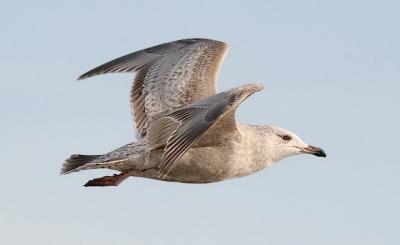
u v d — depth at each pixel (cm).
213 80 1527
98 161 1417
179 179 1449
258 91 1241
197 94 1503
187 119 1233
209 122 1204
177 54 1570
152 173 1423
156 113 1509
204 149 1430
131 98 1551
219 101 1237
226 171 1455
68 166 1449
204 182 1466
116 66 1584
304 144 1573
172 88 1518
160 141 1318
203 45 1573
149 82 1545
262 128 1533
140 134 1510
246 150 1473
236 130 1432
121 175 1420
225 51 1567
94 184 1411
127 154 1414
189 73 1530
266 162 1527
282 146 1552
